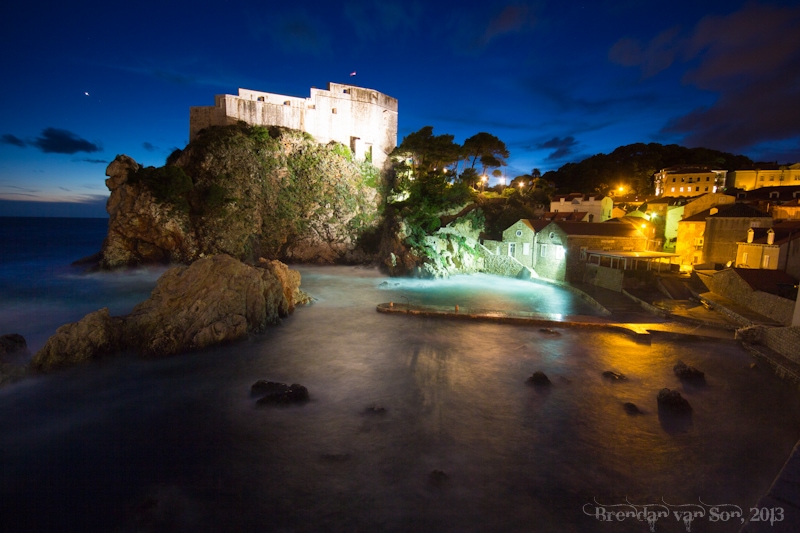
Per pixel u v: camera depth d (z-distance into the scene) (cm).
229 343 2986
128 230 6188
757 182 8169
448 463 1702
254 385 2311
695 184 8712
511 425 1989
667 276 4881
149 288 5306
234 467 1672
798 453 459
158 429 1933
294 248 7662
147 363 2634
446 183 8256
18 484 1572
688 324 3394
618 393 2314
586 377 2523
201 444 1820
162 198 6291
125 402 2175
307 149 7919
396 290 5266
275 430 1931
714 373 2559
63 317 3972
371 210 8394
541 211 8131
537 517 1414
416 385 2422
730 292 3784
